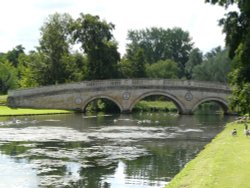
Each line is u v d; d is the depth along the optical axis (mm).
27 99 77688
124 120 65188
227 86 84625
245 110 37438
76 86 80688
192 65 155875
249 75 34562
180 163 27344
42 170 24328
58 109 79625
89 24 97312
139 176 23250
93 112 89375
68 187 20469
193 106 84062
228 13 34156
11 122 54938
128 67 115125
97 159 28453
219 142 31078
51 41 99812
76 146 34531
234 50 34562
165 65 142125
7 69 110938
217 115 84125
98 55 97562
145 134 44750
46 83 99438
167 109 105562
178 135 44250
